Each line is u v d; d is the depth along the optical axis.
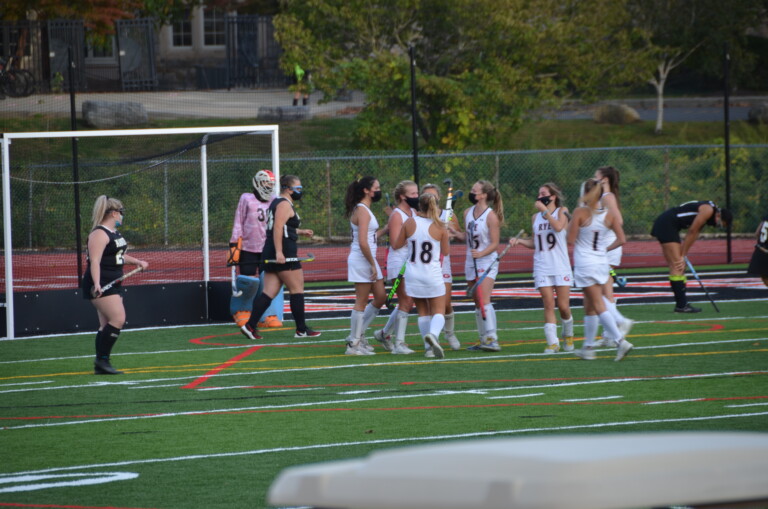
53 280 77.50
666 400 34.53
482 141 110.25
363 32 112.00
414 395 36.34
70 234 92.88
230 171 96.38
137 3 132.12
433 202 43.03
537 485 5.62
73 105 60.12
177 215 90.81
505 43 112.62
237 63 132.00
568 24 114.44
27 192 94.44
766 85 171.50
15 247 92.94
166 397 36.88
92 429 31.72
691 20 144.25
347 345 46.25
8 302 53.38
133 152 109.69
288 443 29.25
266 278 50.97
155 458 27.72
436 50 114.56
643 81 140.25
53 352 48.44
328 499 6.17
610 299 45.72
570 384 37.94
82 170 98.94
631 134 138.12
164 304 58.12
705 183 106.12
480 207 46.00
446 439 29.22
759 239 55.66
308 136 120.31
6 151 52.69
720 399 34.50
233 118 123.94
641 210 104.69
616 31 130.12
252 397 36.53
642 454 6.00
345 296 71.88
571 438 6.53
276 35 112.44
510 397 35.62
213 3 146.62
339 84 110.94
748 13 153.75
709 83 174.12
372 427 31.16
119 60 126.56
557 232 45.12
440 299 43.47
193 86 148.88
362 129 110.12
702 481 5.93
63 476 25.88
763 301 63.78
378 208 100.56
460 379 39.41
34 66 109.31
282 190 50.75
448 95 106.50
